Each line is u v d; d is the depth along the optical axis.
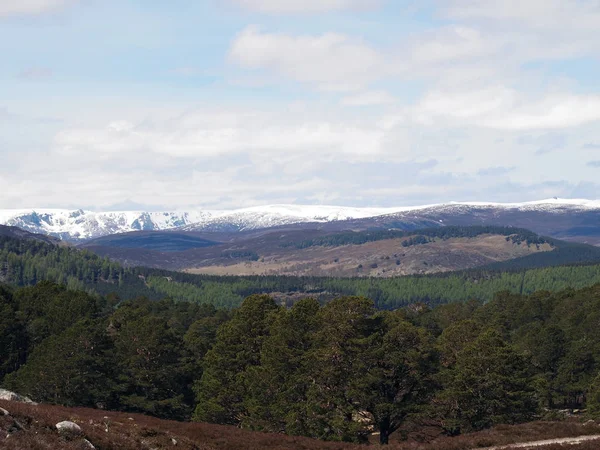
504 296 199.25
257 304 95.06
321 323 82.88
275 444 60.22
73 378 88.75
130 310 147.00
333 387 76.94
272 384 80.25
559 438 59.91
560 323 145.12
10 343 119.94
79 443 35.25
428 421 83.00
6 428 33.81
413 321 158.00
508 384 77.75
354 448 60.78
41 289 150.62
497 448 55.78
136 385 96.31
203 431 61.12
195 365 108.75
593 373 113.50
